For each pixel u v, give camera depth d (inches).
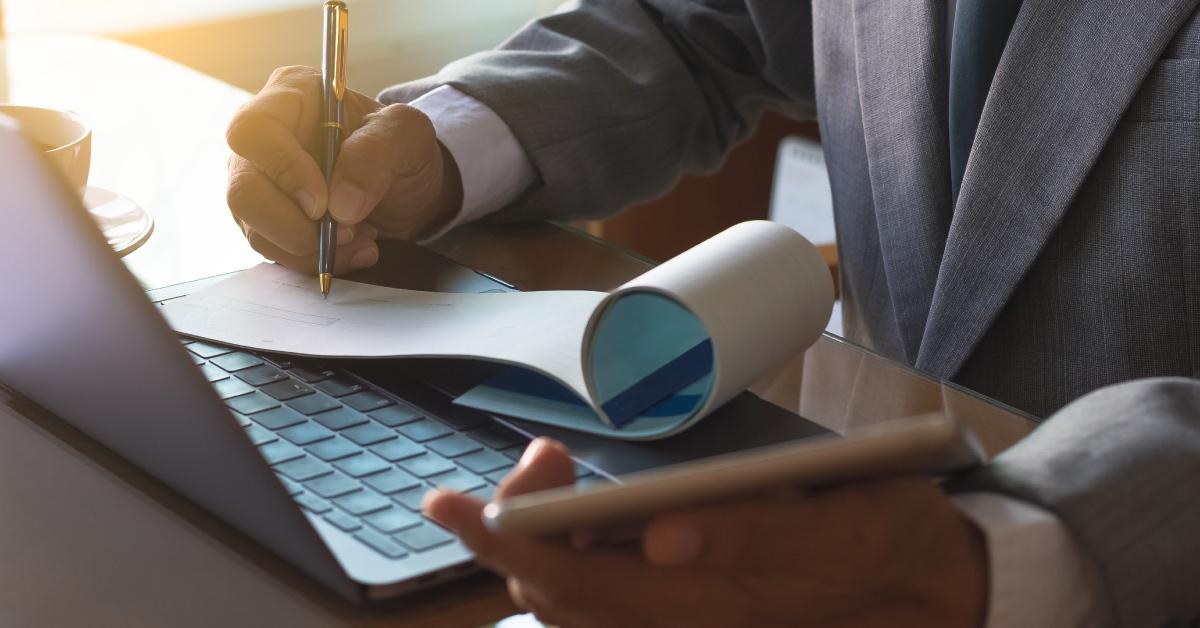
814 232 76.4
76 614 15.9
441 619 15.9
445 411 20.6
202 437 15.9
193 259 28.2
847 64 35.5
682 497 11.7
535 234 31.1
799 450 12.0
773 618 13.8
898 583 13.9
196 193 32.8
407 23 88.4
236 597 16.3
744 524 12.6
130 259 28.1
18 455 19.9
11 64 45.8
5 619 15.8
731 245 21.4
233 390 21.1
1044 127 28.0
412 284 25.9
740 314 19.9
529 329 22.1
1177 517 15.9
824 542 13.0
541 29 36.7
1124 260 27.5
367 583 15.6
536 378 21.5
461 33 91.1
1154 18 26.7
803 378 22.4
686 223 79.0
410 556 16.2
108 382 17.1
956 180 31.0
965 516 15.1
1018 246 28.4
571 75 34.0
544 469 15.2
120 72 45.4
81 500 18.6
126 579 16.7
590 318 20.0
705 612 13.5
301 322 23.7
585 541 13.7
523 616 16.0
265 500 15.8
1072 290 28.4
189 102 42.0
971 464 14.9
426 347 21.9
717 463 11.8
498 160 31.0
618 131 34.5
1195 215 26.6
